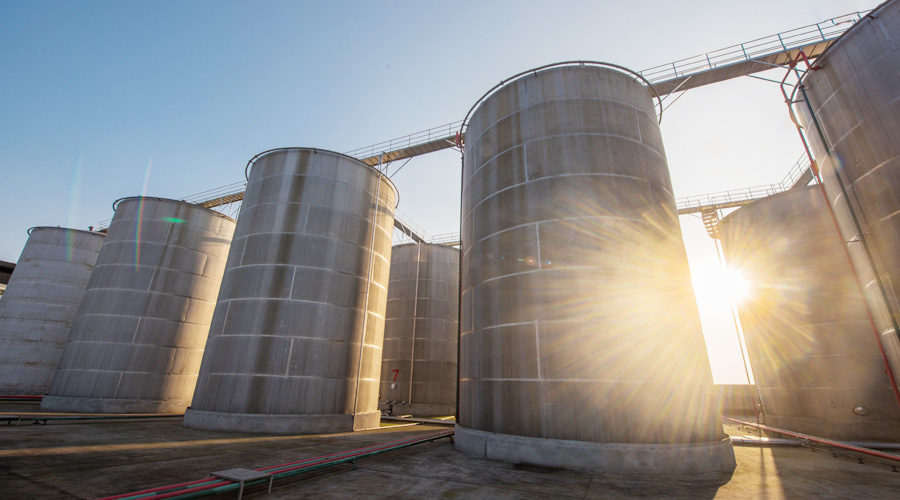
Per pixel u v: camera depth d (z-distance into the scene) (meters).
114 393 23.22
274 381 17.84
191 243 27.86
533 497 8.31
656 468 10.93
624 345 12.43
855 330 19.78
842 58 15.52
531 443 12.13
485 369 14.34
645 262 13.43
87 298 25.48
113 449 12.06
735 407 39.47
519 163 15.81
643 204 14.20
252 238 20.59
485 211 16.42
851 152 14.98
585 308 12.97
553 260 13.84
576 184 14.43
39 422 17.44
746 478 10.31
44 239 35.22
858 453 14.45
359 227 22.23
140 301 25.23
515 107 16.91
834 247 21.39
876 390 18.66
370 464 11.46
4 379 30.81
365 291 21.66
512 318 14.07
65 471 9.09
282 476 8.48
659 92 20.75
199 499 7.49
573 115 15.59
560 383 12.51
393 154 26.48
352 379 19.94
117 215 27.64
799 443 16.55
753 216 25.12
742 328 25.73
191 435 15.70
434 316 34.84
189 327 26.78
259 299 19.12
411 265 36.44
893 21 14.10
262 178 22.12
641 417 11.71
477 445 13.30
